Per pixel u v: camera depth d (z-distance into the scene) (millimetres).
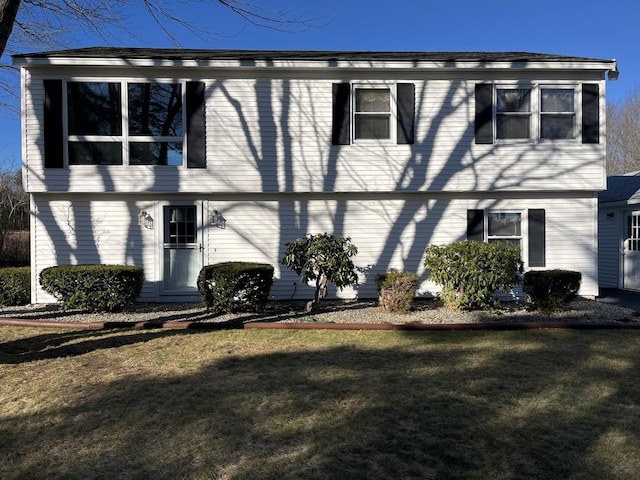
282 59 9695
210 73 9883
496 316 8281
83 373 5051
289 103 10047
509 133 10305
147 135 9789
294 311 8852
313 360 5531
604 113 10281
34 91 9531
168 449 3270
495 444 3332
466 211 10492
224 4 7488
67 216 9891
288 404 4090
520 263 8414
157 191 9812
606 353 5816
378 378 4812
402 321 7902
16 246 20078
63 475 2928
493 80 10211
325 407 4016
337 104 10055
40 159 9570
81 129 9656
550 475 2928
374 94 10172
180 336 6824
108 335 6902
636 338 6648
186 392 4426
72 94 9625
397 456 3162
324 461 3090
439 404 4086
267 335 6902
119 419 3795
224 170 9930
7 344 6348
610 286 13109
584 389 4473
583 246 10578
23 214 21859
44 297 9859
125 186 9742
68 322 7633
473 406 4039
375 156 10141
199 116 9852
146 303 9867
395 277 8773
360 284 10422
